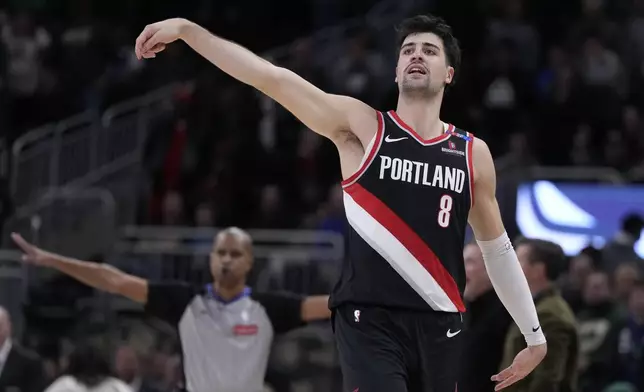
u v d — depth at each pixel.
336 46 23.47
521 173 17.39
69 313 15.77
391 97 20.67
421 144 5.92
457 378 5.94
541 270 8.54
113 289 9.61
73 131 20.75
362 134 5.96
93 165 18.97
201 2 25.27
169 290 9.73
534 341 6.29
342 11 25.67
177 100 20.75
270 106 21.53
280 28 25.41
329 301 6.00
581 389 12.68
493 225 6.12
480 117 21.84
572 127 22.11
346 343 5.80
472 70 22.59
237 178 20.67
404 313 5.79
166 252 16.38
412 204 5.83
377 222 5.82
